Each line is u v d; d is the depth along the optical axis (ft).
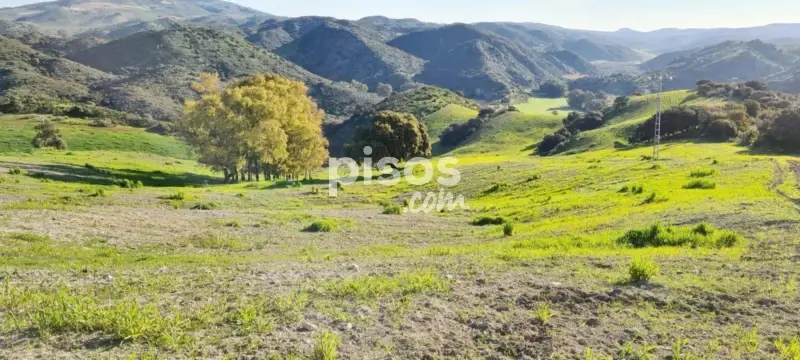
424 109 608.19
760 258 37.35
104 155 269.44
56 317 20.48
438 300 25.20
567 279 30.19
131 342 18.84
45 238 53.67
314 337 19.77
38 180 134.10
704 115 299.99
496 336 20.61
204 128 195.31
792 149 210.79
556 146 374.22
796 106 239.71
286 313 22.49
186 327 20.53
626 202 94.32
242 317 21.71
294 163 220.84
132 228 66.95
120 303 23.73
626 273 31.89
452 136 497.46
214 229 73.82
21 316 21.83
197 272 35.35
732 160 158.30
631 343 20.03
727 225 56.54
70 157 236.22
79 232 59.52
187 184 187.52
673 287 27.99
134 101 547.08
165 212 87.56
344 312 23.08
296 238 72.54
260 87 206.80
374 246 66.54
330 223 82.99
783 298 26.07
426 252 52.01
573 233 66.33
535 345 19.80
